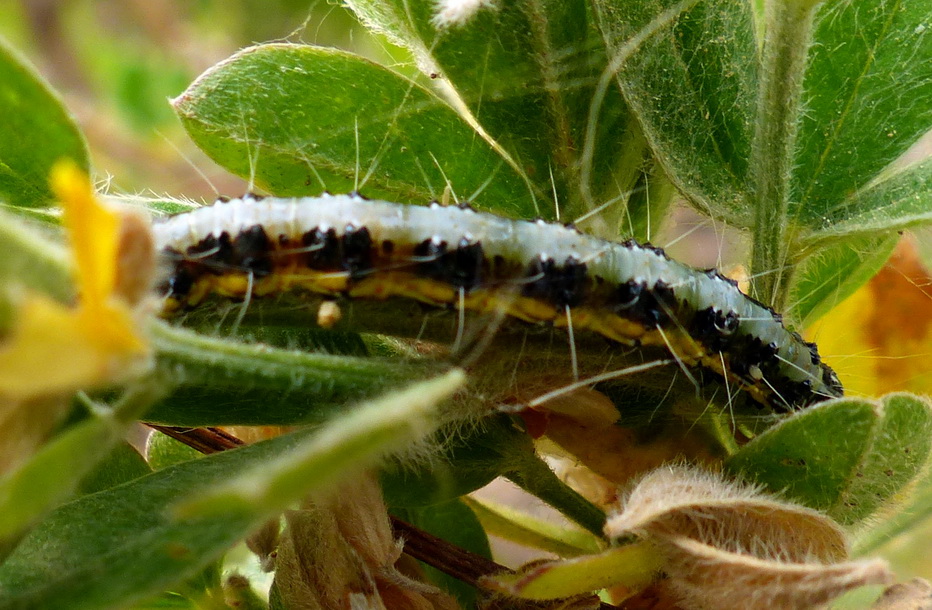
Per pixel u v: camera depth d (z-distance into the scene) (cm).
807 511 8
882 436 8
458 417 8
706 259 12
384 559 8
